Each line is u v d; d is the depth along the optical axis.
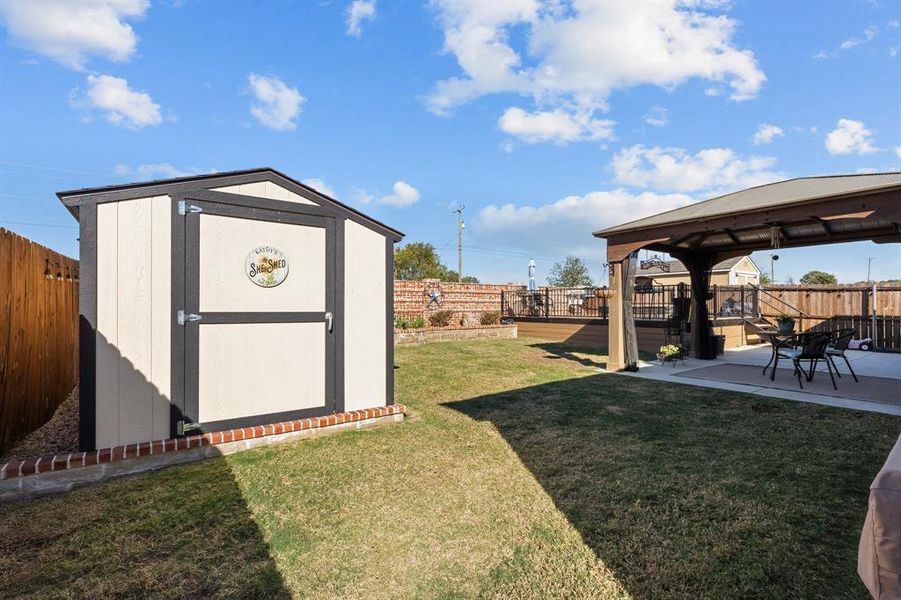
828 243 8.09
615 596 2.08
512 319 15.50
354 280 4.80
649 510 2.90
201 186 3.96
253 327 4.18
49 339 5.18
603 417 5.10
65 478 3.24
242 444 4.00
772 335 8.02
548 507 2.96
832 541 2.51
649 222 7.91
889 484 1.32
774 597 2.06
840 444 4.13
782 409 5.40
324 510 2.91
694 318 9.93
